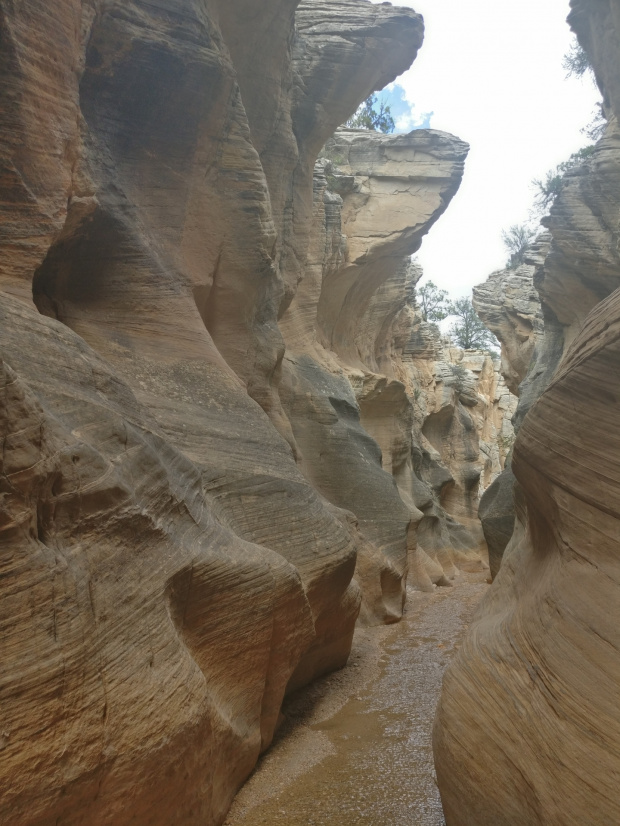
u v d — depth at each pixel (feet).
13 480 11.57
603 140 47.55
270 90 38.29
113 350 24.04
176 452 19.34
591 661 13.28
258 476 25.20
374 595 41.78
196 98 27.25
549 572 16.22
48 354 16.15
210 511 20.74
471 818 14.92
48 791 11.01
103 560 13.88
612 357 14.43
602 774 12.03
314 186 55.93
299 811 18.33
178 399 24.49
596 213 51.13
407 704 26.99
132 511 15.05
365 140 66.54
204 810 16.08
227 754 17.71
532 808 13.16
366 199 65.98
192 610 17.19
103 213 23.97
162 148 27.43
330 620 28.22
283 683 22.13
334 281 64.03
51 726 11.27
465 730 15.57
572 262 53.62
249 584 19.01
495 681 15.52
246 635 19.02
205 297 30.25
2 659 10.84
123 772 12.62
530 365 73.87
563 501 15.83
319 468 45.73
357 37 47.65
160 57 25.30
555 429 16.17
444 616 44.70
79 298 24.91
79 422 15.15
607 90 48.78
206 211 29.78
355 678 30.35
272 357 35.40
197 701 15.20
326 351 61.46
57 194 19.74
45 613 11.70
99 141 24.44
